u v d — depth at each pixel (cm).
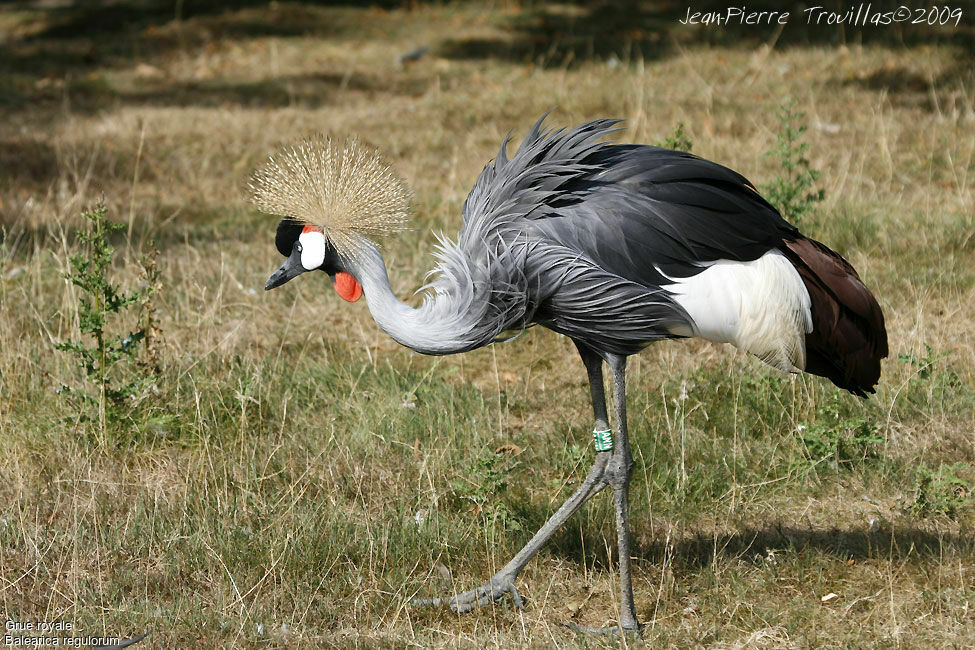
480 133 2002
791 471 952
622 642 729
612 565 818
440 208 1597
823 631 748
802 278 734
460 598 790
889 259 1358
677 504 910
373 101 2258
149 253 1092
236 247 1491
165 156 1903
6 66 2506
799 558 830
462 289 730
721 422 1030
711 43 2558
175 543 852
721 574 816
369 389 1110
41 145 1922
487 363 1188
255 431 1036
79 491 921
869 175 1694
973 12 2609
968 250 1393
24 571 816
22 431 1002
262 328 1258
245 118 2127
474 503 909
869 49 2403
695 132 1911
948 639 725
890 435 996
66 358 1132
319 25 2841
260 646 744
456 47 2639
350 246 750
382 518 893
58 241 1444
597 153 768
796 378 1059
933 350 1108
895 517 883
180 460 982
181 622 761
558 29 2741
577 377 1153
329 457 977
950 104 2019
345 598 799
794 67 2327
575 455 934
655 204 721
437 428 1023
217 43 2683
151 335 1095
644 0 2980
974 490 913
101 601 784
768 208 754
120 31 2819
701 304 721
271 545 838
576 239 718
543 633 759
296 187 757
